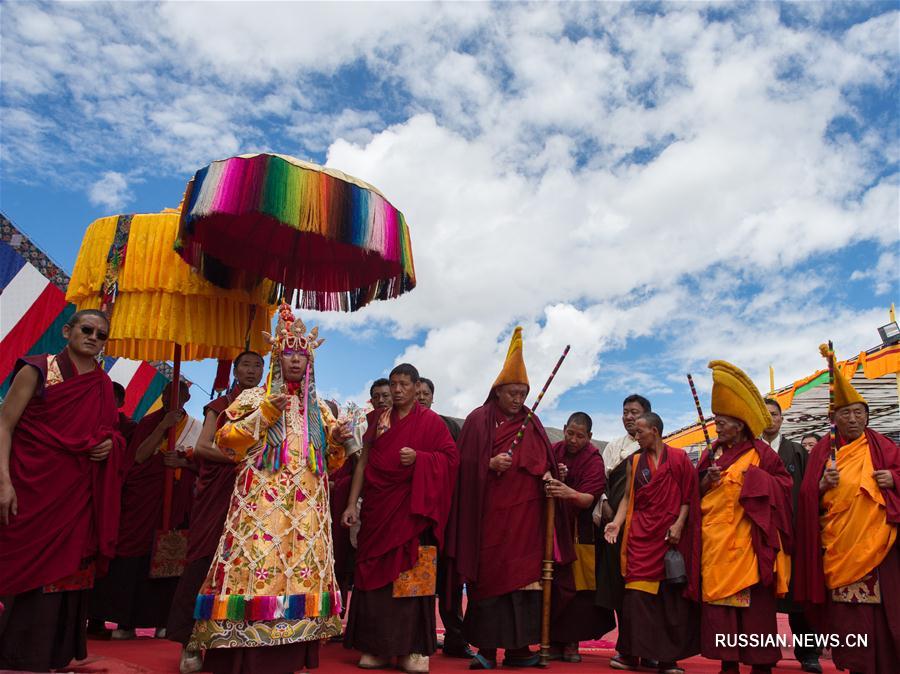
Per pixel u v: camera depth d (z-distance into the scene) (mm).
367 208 5383
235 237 5895
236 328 6164
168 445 6090
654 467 5781
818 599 5246
